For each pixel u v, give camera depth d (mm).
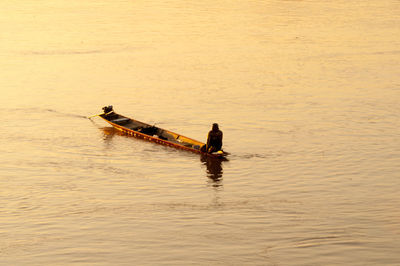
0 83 51250
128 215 22891
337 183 26719
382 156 30609
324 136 34469
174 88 48938
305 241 20047
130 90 48375
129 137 35531
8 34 82375
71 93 47375
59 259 18609
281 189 26078
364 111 40344
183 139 33688
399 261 18297
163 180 27641
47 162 30312
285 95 45781
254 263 18188
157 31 85562
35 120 38969
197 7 116375
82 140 34625
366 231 20953
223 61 61906
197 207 23875
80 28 88500
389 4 123562
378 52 67062
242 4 121688
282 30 86562
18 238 20469
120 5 120188
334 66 58438
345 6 119562
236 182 27203
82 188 26438
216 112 40750
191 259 18547
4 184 26891
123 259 18609
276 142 33438
